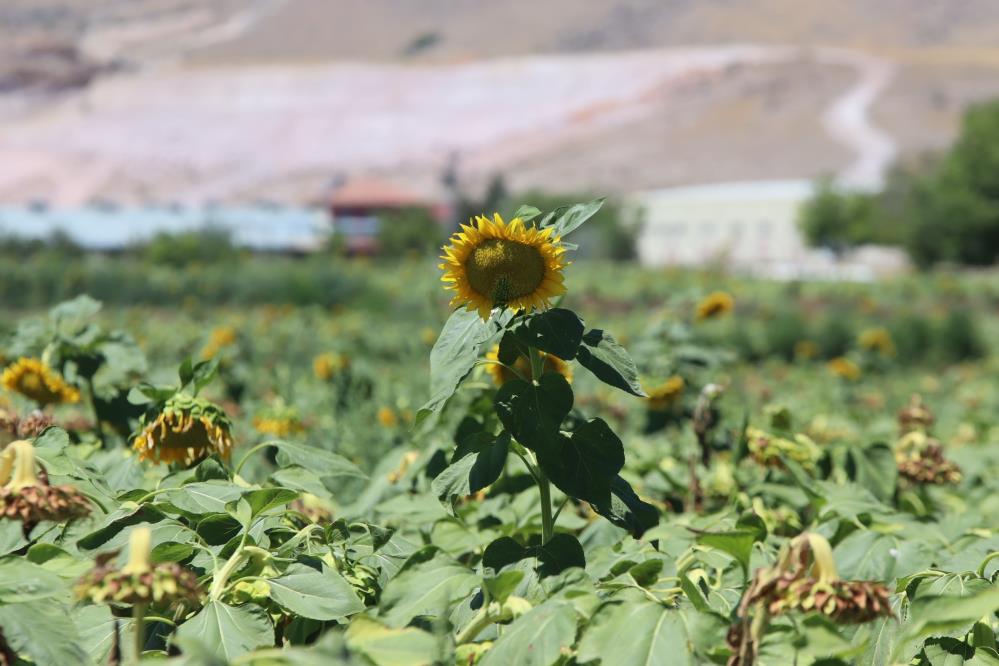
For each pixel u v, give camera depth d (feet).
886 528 10.02
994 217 242.58
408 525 11.37
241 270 135.85
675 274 162.91
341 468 9.46
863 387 53.72
